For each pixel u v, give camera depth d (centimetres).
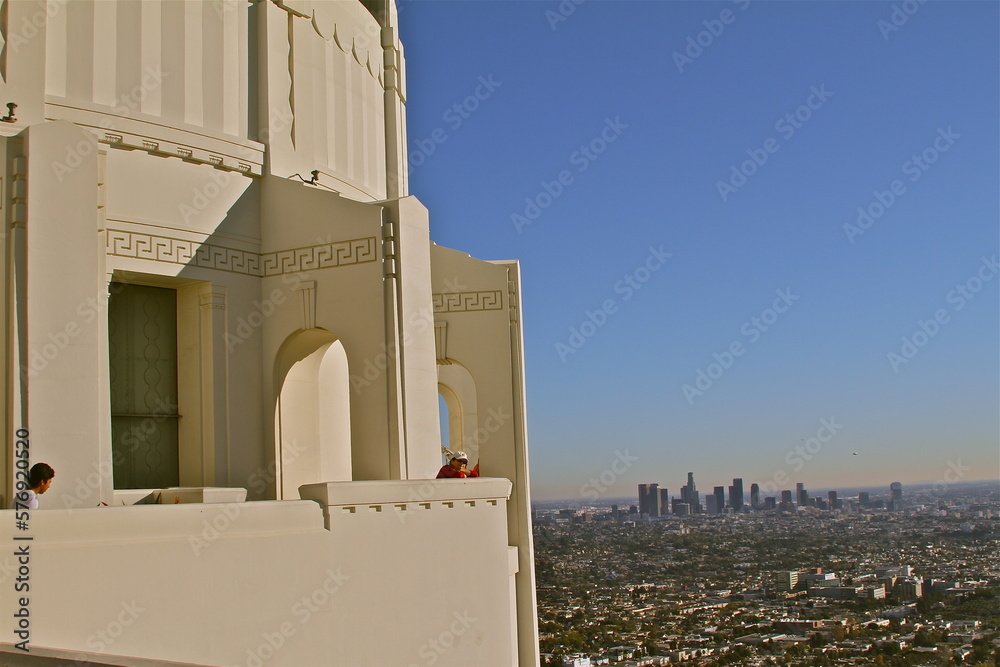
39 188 1287
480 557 1500
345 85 2039
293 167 1869
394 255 1673
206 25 1753
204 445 1675
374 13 2284
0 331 1271
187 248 1669
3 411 1255
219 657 1157
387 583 1361
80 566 1044
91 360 1305
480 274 2214
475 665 1469
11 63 1485
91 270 1316
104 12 1617
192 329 1714
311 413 1859
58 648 955
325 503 1307
